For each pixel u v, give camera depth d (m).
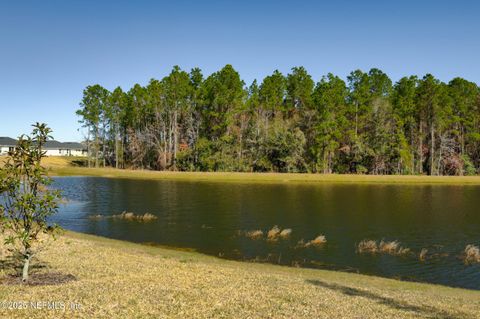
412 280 21.67
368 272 23.00
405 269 23.64
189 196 56.53
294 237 31.39
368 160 101.69
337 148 104.69
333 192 62.94
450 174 104.31
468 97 108.12
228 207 46.38
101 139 129.38
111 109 121.62
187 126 117.50
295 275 19.88
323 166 101.00
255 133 105.94
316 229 34.38
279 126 106.06
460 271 23.31
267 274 18.78
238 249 27.78
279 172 103.31
